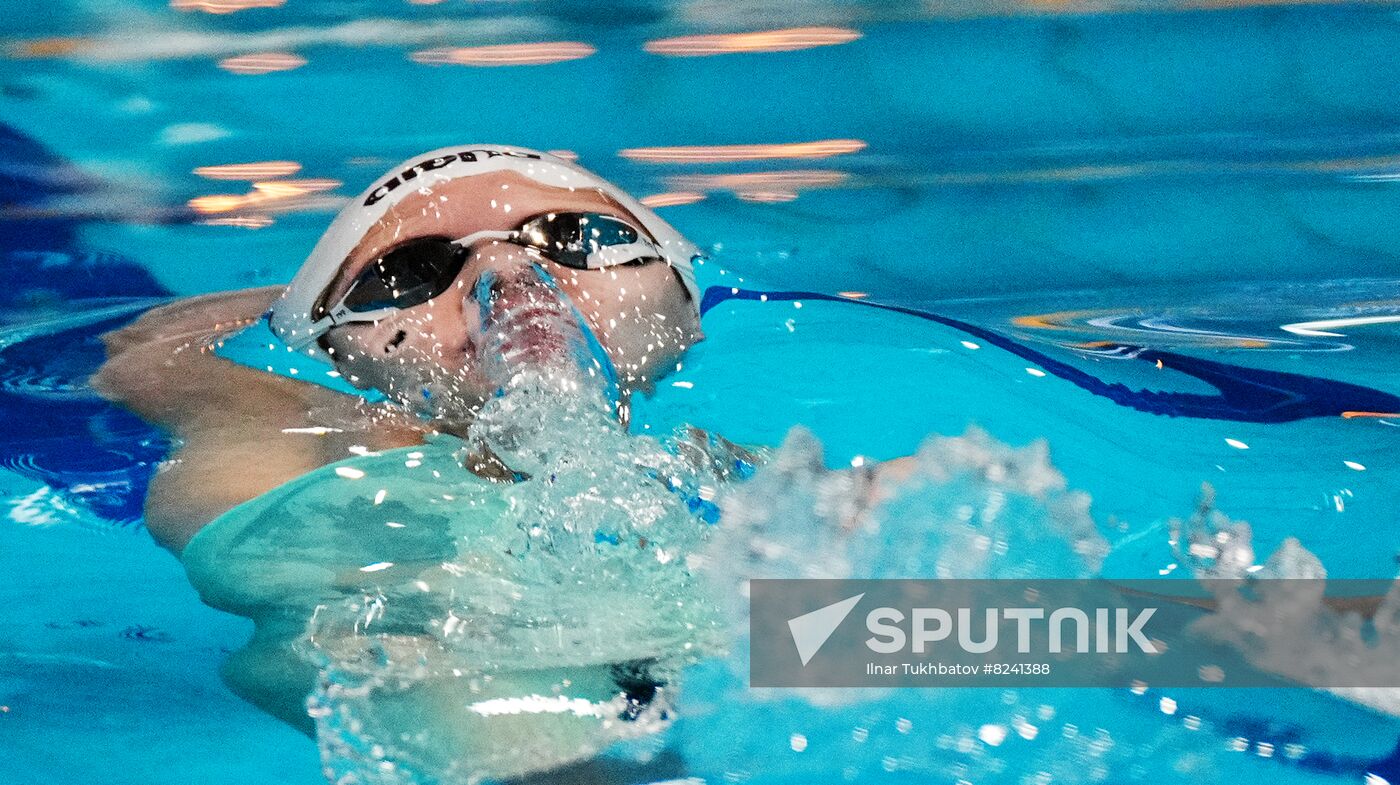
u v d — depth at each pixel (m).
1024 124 12.48
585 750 5.07
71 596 6.07
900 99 12.90
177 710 5.37
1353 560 5.93
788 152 12.16
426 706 5.20
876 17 14.12
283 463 6.68
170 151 12.31
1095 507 6.22
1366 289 9.79
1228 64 13.12
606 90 12.88
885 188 11.60
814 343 7.75
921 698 5.23
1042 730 5.10
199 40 14.06
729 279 8.41
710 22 14.25
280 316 7.80
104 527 6.50
